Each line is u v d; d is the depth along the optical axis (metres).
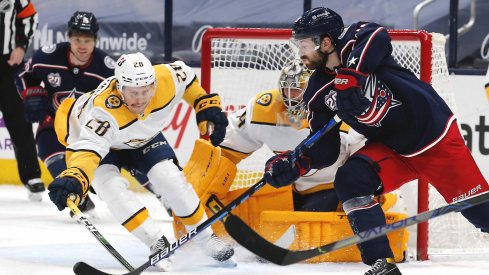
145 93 10.92
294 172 10.38
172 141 19.38
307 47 10.15
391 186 10.30
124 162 11.98
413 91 10.01
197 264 11.92
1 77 17.66
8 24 17.36
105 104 11.05
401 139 10.12
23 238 14.20
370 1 19.31
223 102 14.03
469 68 18.56
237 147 12.74
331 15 10.08
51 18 20.66
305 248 11.96
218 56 13.94
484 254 13.05
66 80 15.53
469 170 10.26
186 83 11.70
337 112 10.10
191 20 20.06
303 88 11.67
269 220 12.01
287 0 19.69
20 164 18.08
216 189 12.63
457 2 18.45
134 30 20.36
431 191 13.74
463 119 17.55
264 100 12.42
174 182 11.52
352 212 9.99
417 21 18.83
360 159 10.14
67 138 12.02
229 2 19.92
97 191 11.57
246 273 11.33
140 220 11.43
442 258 12.74
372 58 9.68
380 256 9.84
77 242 13.91
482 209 10.33
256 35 13.23
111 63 15.59
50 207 17.64
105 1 20.36
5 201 18.30
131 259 12.54
